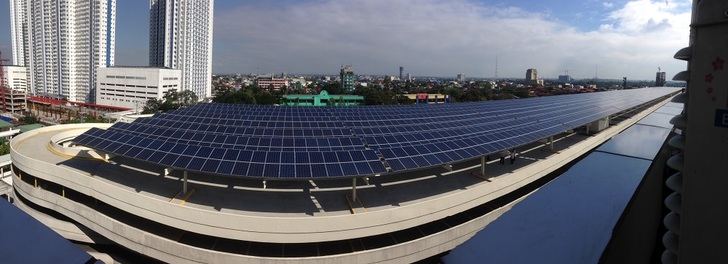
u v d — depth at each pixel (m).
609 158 6.84
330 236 19.64
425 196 22.91
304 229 19.30
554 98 75.50
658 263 6.28
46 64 151.25
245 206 21.19
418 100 140.88
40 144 34.09
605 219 4.08
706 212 2.54
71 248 3.28
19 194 30.53
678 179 2.89
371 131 36.47
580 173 5.91
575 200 4.71
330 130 36.44
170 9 147.25
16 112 125.25
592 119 39.00
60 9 143.88
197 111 51.81
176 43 149.50
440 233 21.28
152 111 109.44
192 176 25.70
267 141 28.34
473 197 23.56
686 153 2.62
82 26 144.38
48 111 127.19
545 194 5.01
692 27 2.53
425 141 29.48
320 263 18.91
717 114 2.40
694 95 2.53
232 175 20.23
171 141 27.09
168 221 20.64
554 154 32.44
